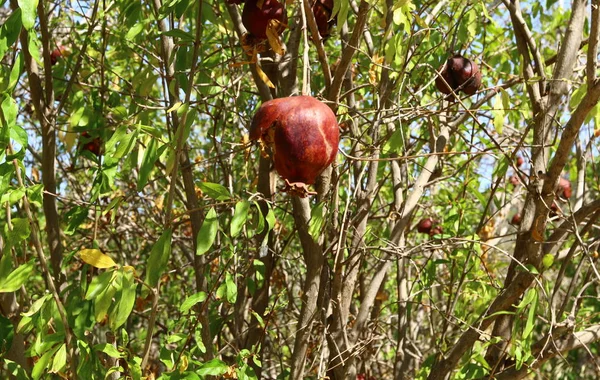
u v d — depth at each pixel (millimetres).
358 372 3941
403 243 3400
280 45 2051
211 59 3121
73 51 3408
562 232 2660
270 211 2152
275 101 1596
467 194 4570
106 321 3133
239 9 2951
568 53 2789
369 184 2941
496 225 4777
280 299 3783
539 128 2770
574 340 2738
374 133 2789
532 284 2568
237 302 3033
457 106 3281
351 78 3059
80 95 2830
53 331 2443
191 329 2396
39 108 2674
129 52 3477
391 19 2627
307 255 2656
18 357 2520
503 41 4090
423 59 3314
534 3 4184
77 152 2881
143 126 1945
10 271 2031
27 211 2051
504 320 2779
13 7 2551
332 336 2811
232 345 2867
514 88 4094
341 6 2047
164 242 1870
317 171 1586
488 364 2777
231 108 3713
